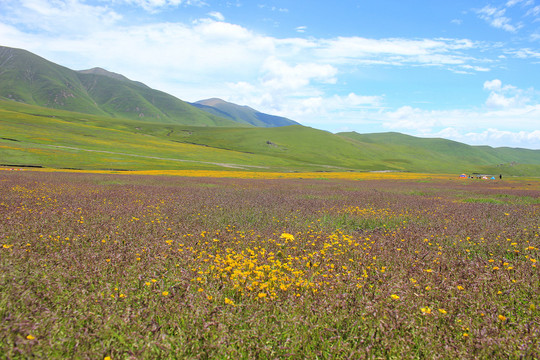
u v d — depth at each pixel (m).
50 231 7.93
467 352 3.29
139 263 5.64
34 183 23.48
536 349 3.16
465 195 26.17
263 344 3.36
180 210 12.67
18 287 4.25
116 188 22.81
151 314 3.87
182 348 3.28
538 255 6.66
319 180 51.00
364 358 3.23
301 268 5.84
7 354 2.92
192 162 102.19
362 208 15.26
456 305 4.23
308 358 3.29
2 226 8.09
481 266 5.88
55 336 3.36
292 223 11.12
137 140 141.25
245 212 12.79
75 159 76.50
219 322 3.60
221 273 5.18
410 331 3.67
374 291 4.54
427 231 9.77
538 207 16.48
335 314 3.96
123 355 3.15
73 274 5.00
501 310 4.11
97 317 3.65
